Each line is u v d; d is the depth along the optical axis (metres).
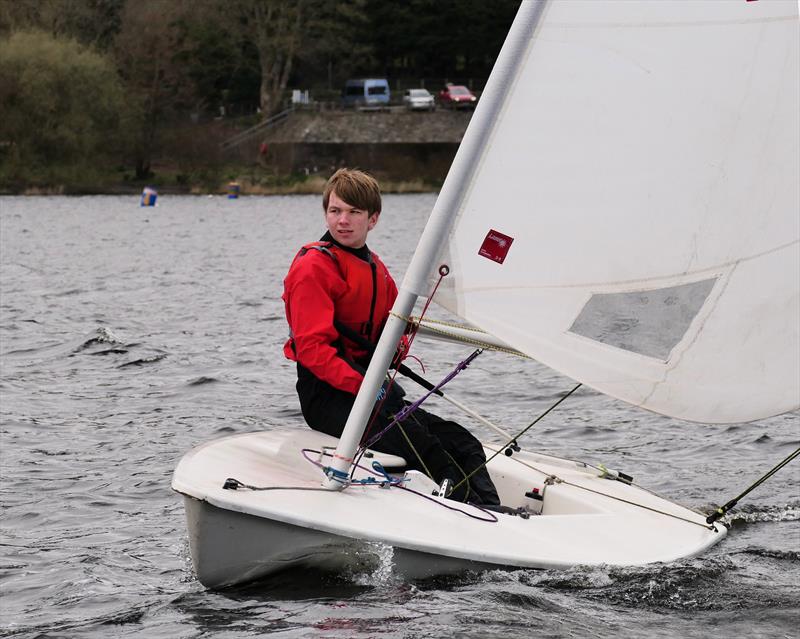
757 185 14.16
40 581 17.72
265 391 35.34
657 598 15.66
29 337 46.31
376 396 16.06
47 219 151.50
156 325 50.94
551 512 18.55
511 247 14.77
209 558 15.57
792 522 21.16
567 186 14.59
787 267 14.13
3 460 25.92
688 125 14.30
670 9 14.24
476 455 18.22
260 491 15.57
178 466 16.06
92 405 32.75
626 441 29.09
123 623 15.52
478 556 15.54
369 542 15.09
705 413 14.70
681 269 14.51
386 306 17.86
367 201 17.38
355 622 14.73
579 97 14.48
